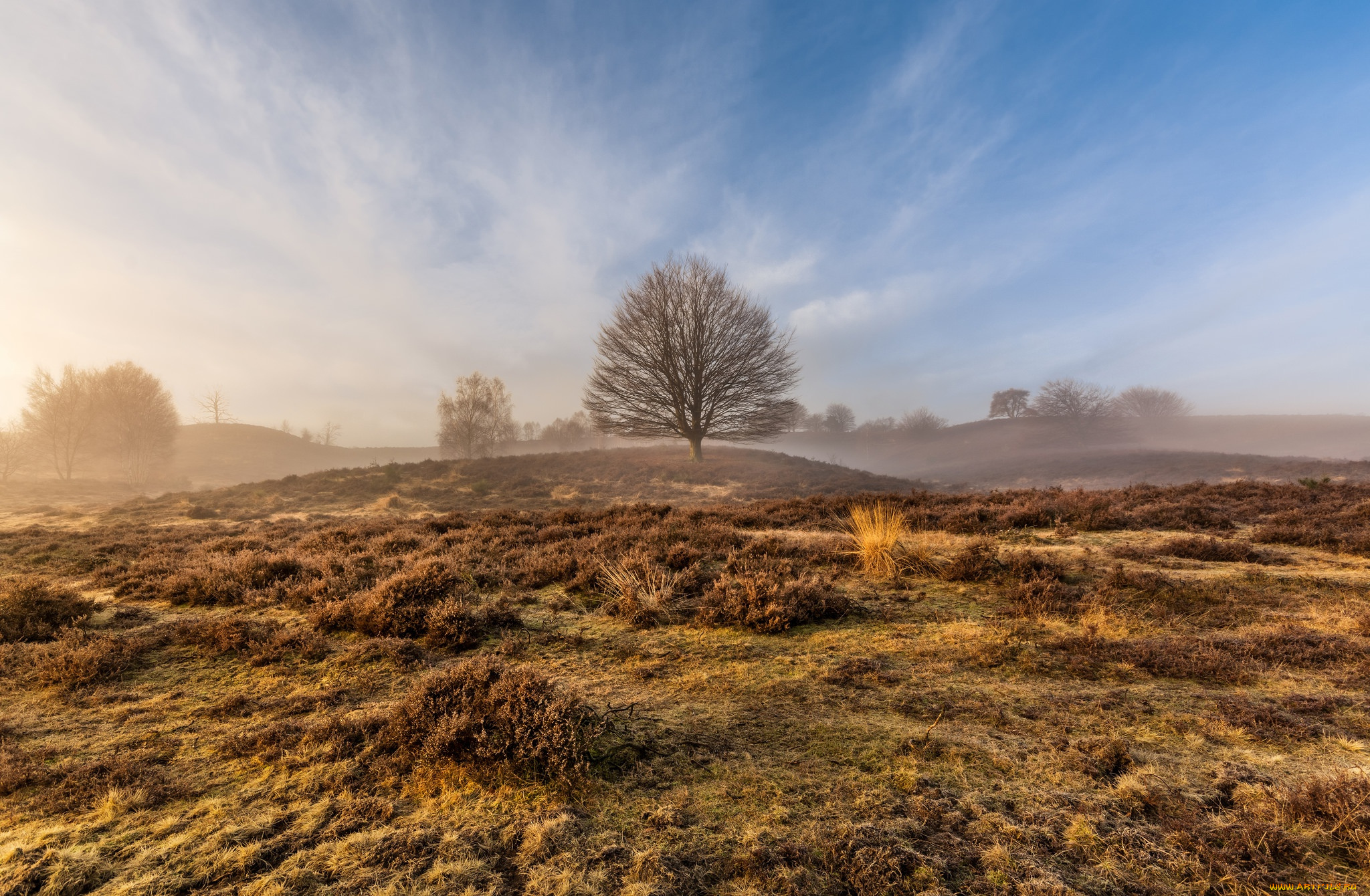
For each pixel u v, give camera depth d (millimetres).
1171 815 2309
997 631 4750
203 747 3195
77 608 5789
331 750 3027
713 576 6652
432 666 4414
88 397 46750
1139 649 4086
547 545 8695
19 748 3186
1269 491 11180
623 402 37281
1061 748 2883
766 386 36562
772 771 2771
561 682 4023
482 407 70500
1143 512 9531
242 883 2061
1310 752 2760
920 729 3154
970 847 2178
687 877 2062
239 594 6652
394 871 2121
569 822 2387
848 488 31453
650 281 36531
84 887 2041
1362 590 5230
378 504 23078
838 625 5121
